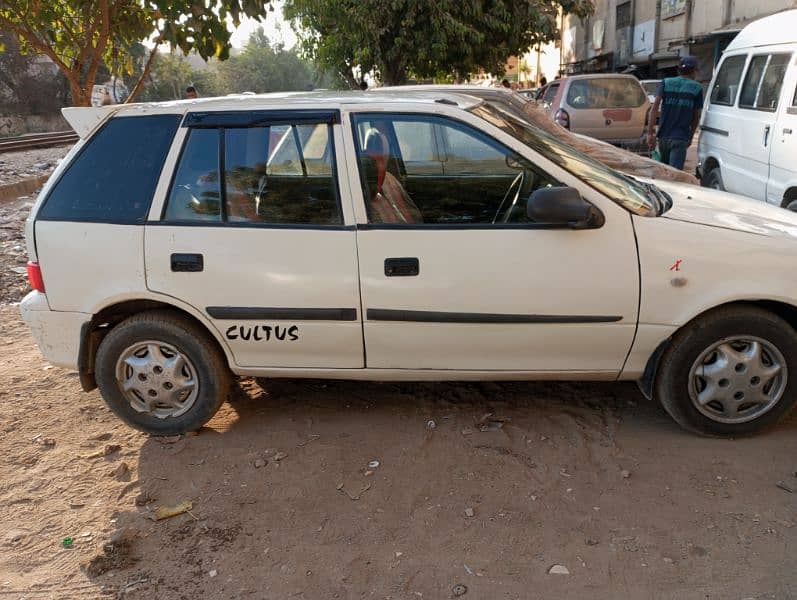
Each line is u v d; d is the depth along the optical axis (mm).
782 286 3357
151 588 2785
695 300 3381
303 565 2875
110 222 3643
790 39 6703
